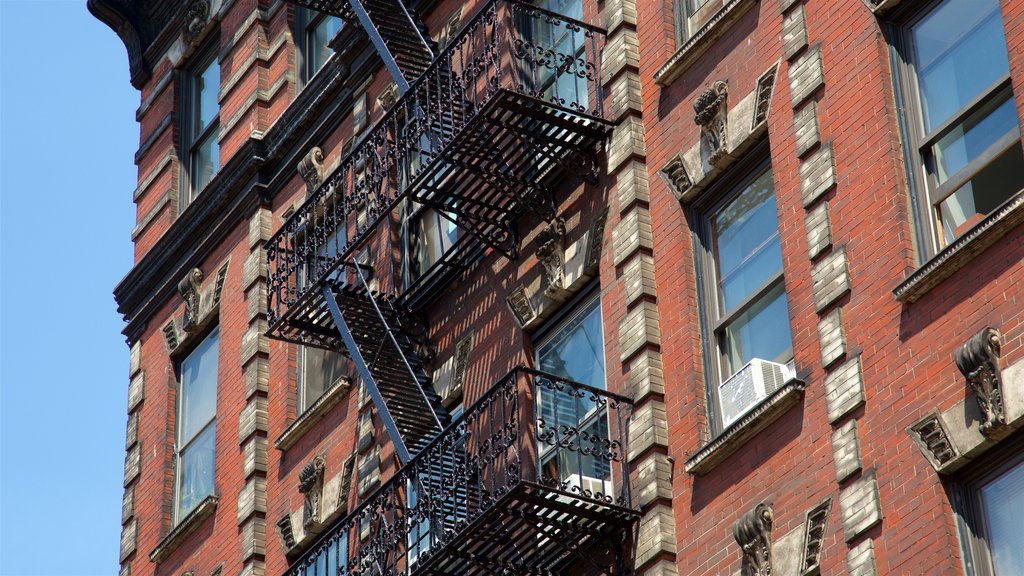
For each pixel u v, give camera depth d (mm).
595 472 19703
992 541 15156
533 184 21469
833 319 16953
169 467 28594
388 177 24000
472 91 23312
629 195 20203
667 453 18562
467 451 19281
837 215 17422
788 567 16500
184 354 29516
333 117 26938
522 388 21062
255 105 29125
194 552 26953
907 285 16141
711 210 19547
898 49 17609
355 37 26312
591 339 20578
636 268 19719
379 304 23672
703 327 19000
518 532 19391
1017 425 15000
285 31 29312
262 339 27031
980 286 15617
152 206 31516
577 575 19094
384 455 23344
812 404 16953
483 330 22234
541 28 23344
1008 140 16281
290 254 25547
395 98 25297
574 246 20984
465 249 22906
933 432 15531
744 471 17469
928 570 15164
